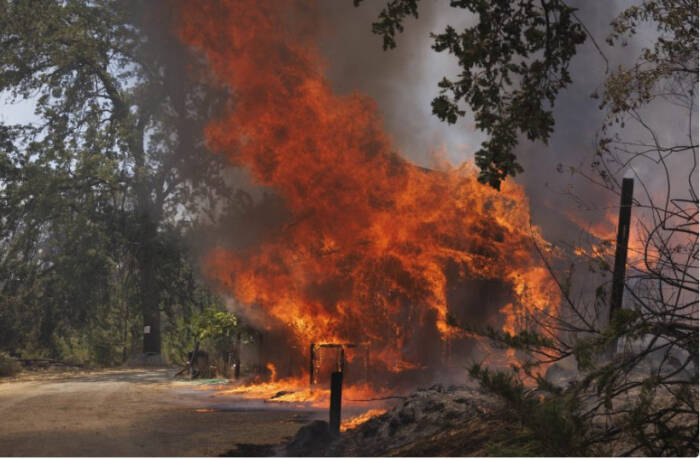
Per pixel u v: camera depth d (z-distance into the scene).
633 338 6.60
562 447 6.29
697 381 6.49
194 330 32.44
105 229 44.34
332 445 10.30
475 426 8.46
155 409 17.11
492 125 8.38
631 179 10.22
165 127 44.97
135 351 47.44
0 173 44.56
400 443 9.23
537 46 8.41
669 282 6.96
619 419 6.72
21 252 44.34
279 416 15.66
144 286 44.25
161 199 45.19
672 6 9.73
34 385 26.66
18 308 42.38
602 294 7.39
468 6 8.40
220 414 15.98
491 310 19.41
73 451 10.70
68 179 45.16
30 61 45.97
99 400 19.58
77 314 43.00
